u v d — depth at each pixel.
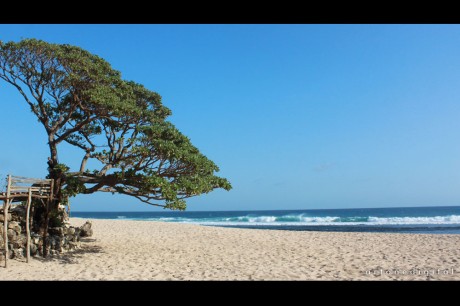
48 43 15.55
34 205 16.97
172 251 19.31
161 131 16.03
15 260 14.62
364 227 46.03
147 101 20.14
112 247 20.05
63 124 17.61
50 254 16.25
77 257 16.39
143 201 16.94
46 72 16.36
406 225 49.47
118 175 15.62
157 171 16.33
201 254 18.30
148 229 30.19
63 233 18.19
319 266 14.66
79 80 15.59
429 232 37.19
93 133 18.98
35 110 17.14
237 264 15.36
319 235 26.80
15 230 15.55
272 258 16.97
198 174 17.16
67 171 17.14
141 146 15.34
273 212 144.25
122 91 17.59
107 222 36.22
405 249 19.16
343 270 13.71
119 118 17.92
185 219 81.06
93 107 16.81
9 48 15.32
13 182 14.23
